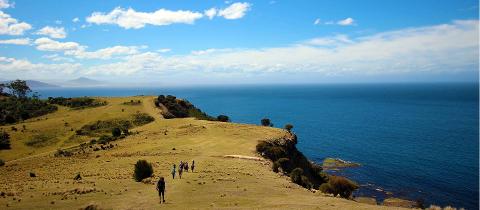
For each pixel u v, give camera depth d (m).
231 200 28.12
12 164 64.56
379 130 155.75
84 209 25.22
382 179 77.94
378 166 90.00
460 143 121.62
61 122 112.19
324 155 104.44
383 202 61.72
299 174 47.81
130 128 106.75
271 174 44.81
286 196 30.03
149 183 36.94
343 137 137.62
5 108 132.12
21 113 126.50
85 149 75.50
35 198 30.14
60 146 92.69
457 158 97.94
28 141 95.50
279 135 76.69
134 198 29.61
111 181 38.53
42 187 35.97
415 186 72.50
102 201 28.45
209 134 79.19
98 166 52.38
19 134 100.12
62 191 32.16
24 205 27.58
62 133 102.75
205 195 30.50
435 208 24.75
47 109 136.88
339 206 24.66
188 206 26.17
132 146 71.94
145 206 26.55
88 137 99.38
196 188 33.66
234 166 48.81
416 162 93.88
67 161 62.03
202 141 71.38
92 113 123.69
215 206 25.80
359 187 71.69
